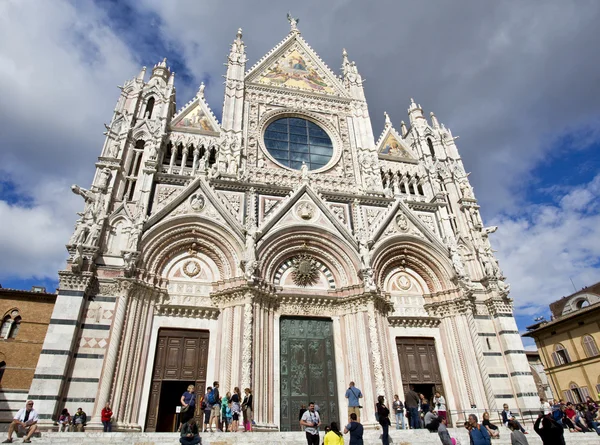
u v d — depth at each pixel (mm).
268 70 41156
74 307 22641
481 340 28922
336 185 35219
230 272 27234
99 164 28703
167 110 34156
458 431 19516
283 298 27578
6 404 32781
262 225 28641
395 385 26594
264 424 22672
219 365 24391
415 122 41938
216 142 34531
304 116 39094
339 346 27203
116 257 25562
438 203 34938
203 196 29234
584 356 45125
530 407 26500
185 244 27828
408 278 31656
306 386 25688
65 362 21125
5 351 34312
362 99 41438
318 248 30016
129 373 22359
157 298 25516
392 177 38031
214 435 16062
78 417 19781
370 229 31516
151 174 29156
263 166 34594
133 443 15438
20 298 36219
